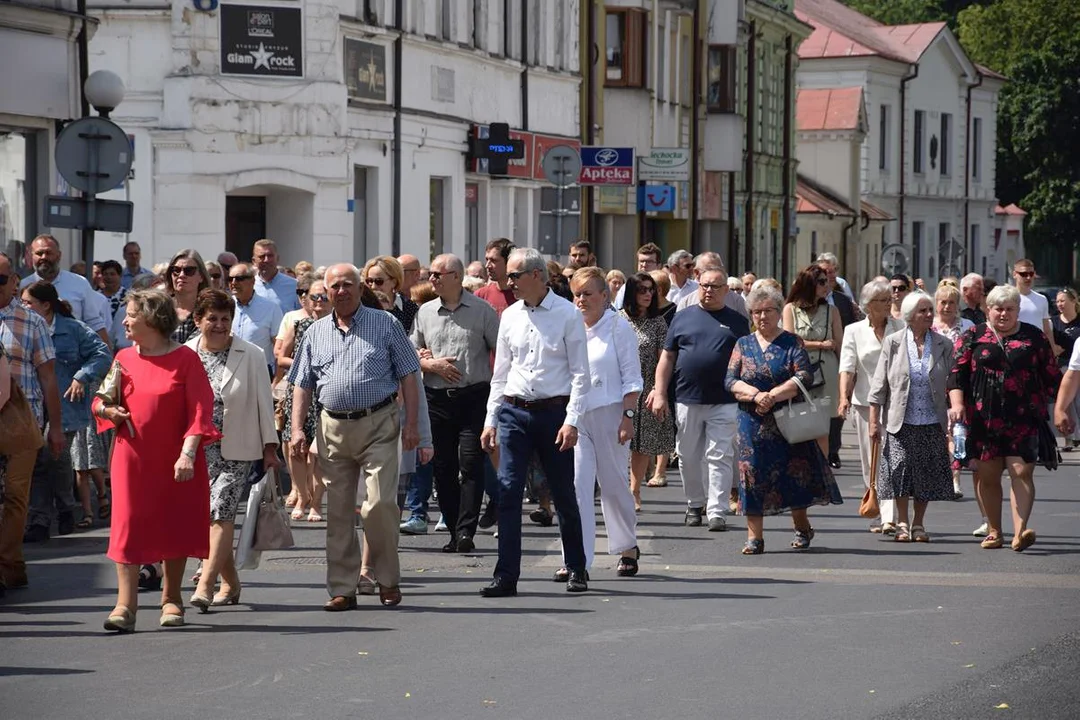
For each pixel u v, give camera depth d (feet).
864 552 84.12
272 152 169.27
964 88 474.90
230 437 68.74
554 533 91.71
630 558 77.00
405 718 50.60
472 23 207.82
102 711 51.60
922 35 452.35
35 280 100.42
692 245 304.09
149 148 164.96
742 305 107.45
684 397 92.43
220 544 68.49
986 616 66.28
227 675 56.34
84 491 94.38
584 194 246.68
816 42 427.33
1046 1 504.84
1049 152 497.46
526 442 72.43
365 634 63.26
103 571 78.18
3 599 70.95
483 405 84.74
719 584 74.38
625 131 254.06
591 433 75.66
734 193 326.03
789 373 83.66
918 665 57.31
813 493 83.56
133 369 64.69
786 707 51.55
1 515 72.84
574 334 72.33
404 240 189.88
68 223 107.34
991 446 84.64
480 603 69.87
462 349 84.84
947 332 99.96
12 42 135.54
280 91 168.76
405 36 187.32
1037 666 57.11
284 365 96.89
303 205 172.65
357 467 69.56
